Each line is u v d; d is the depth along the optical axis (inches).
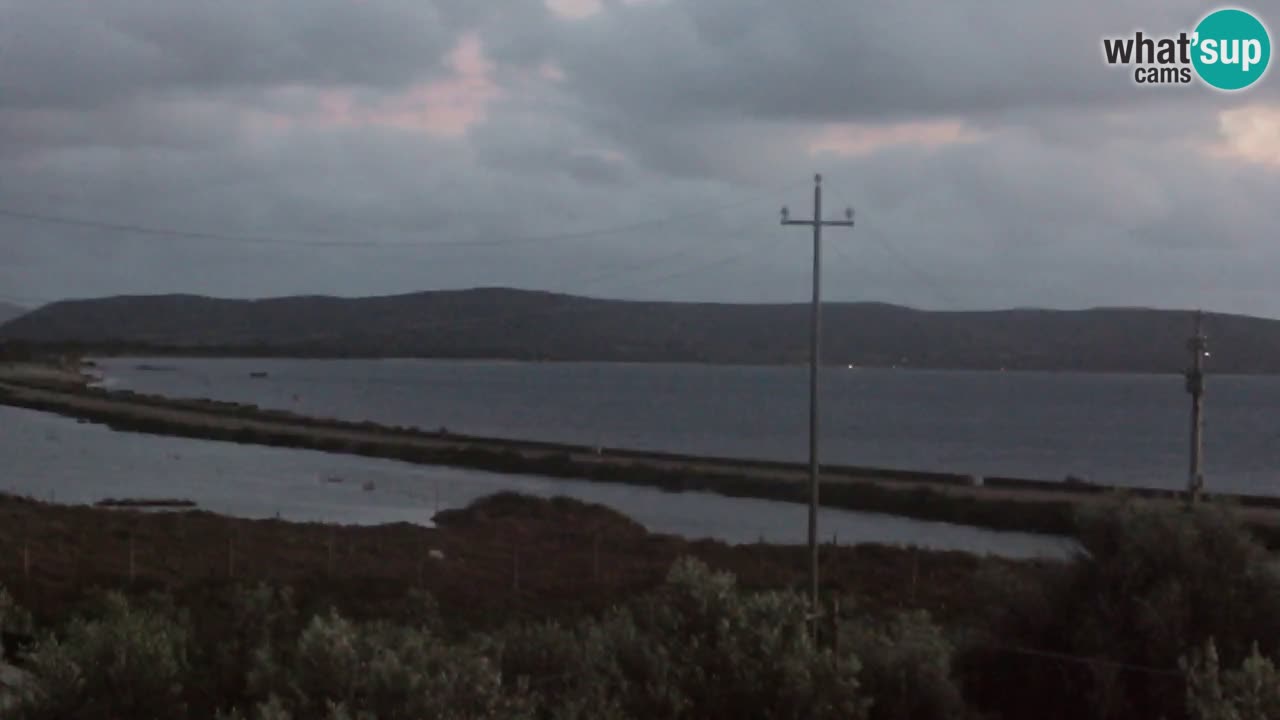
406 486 2578.7
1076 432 5497.1
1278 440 5172.2
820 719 426.3
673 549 1537.9
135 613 613.9
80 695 393.4
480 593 1053.8
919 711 506.0
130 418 4084.6
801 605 480.7
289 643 489.1
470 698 374.9
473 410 6368.1
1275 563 554.6
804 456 3875.5
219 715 366.9
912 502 2240.4
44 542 1305.4
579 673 462.9
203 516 1721.2
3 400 5039.4
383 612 870.4
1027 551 1674.5
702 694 429.7
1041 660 533.6
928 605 1009.5
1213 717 399.5
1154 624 506.6
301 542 1480.1
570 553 1486.2
